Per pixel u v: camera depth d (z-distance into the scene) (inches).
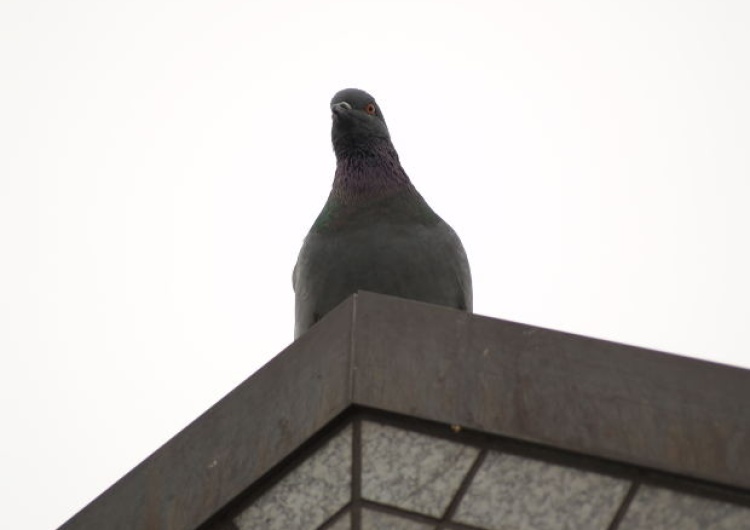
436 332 417.1
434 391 407.5
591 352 420.5
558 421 407.8
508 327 421.4
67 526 438.0
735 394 418.3
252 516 422.0
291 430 411.5
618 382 416.5
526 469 410.0
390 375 407.5
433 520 413.7
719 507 409.7
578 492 410.6
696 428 411.5
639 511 410.9
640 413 412.2
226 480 419.2
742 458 407.8
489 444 408.5
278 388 422.6
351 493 413.4
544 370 415.2
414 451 409.7
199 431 434.0
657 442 408.5
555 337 421.4
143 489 434.9
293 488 416.8
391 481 411.2
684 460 406.3
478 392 409.1
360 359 408.8
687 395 416.5
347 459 411.5
